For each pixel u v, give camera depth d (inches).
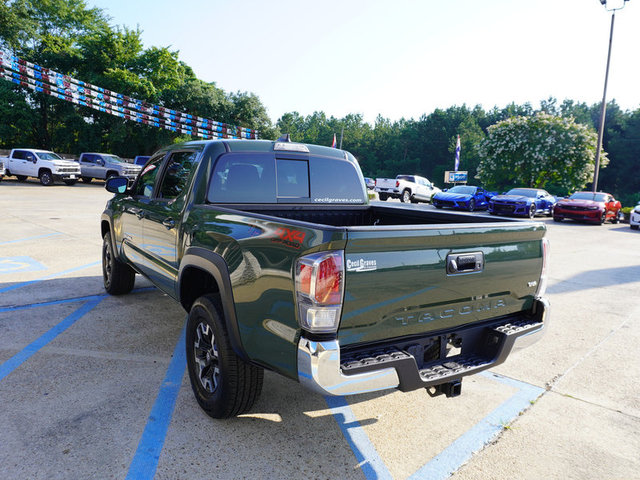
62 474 91.5
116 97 1176.8
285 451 103.3
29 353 148.2
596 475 100.3
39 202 616.1
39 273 251.4
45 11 1486.2
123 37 1360.7
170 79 1418.6
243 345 100.3
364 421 119.0
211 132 1350.9
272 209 143.3
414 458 103.7
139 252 171.3
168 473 93.4
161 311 194.1
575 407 130.9
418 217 145.3
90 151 1378.0
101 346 156.3
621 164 2938.0
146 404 120.3
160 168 161.2
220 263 106.7
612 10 949.8
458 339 107.3
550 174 1262.3
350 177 164.2
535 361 163.9
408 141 4557.1
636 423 123.2
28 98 1371.8
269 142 145.8
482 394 137.4
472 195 861.8
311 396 131.4
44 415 112.4
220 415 111.5
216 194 131.8
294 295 86.4
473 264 102.0
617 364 162.9
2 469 92.0
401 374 90.2
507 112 4448.8
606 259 394.0
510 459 104.9
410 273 91.4
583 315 222.8
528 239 115.1
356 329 87.7
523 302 118.4
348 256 83.2
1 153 1207.6
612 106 3344.0
